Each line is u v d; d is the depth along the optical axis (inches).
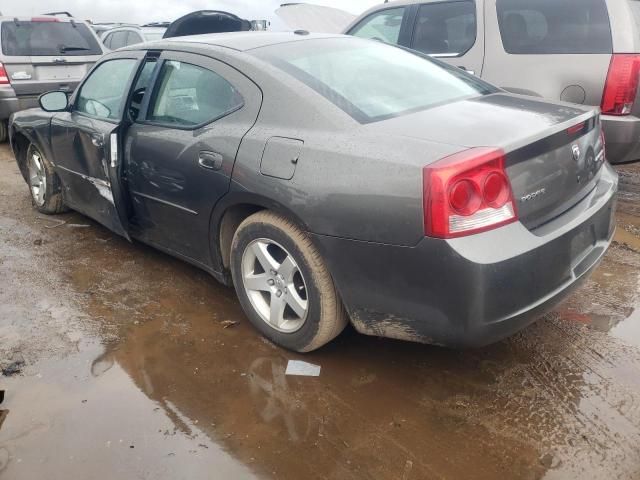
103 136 145.9
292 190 101.0
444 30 219.1
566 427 94.2
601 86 181.6
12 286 147.4
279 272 111.9
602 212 106.7
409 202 87.4
